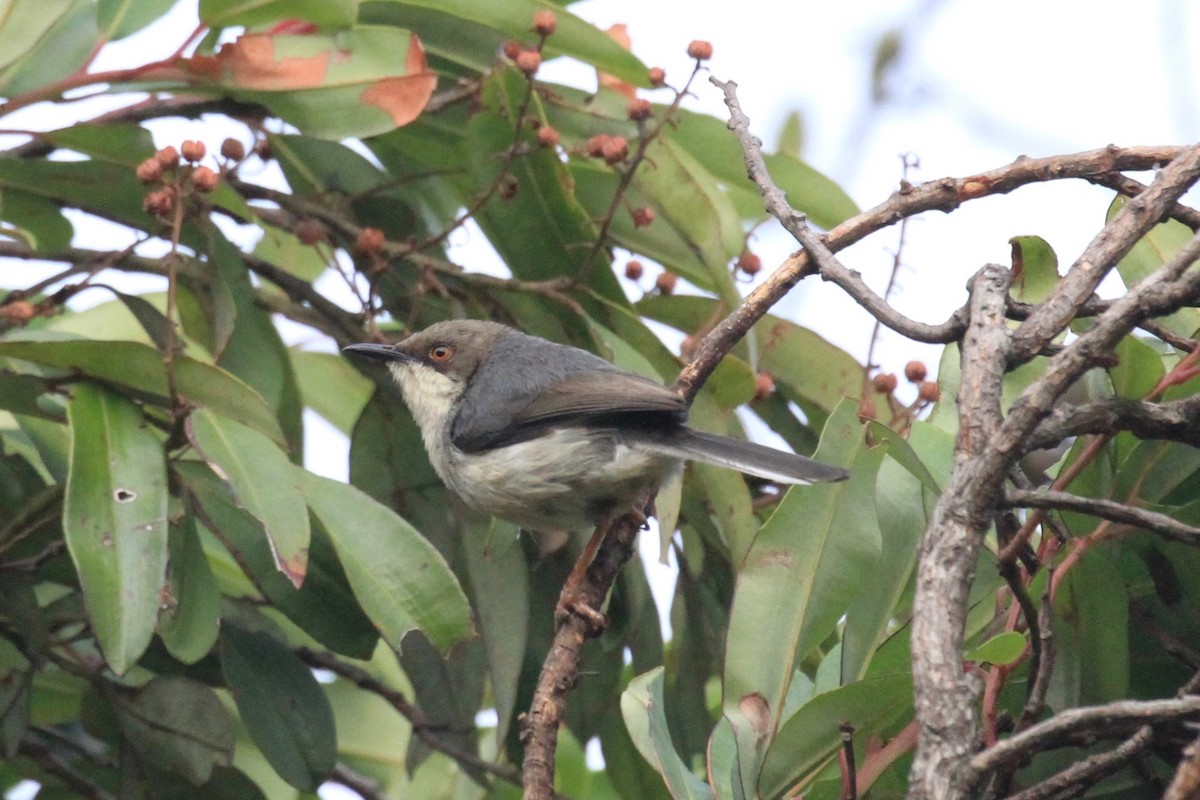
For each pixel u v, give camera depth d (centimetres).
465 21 1118
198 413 923
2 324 948
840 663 844
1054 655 747
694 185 1066
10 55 1014
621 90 1139
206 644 918
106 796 1077
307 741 1009
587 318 1069
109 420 908
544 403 1037
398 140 1148
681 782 765
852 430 839
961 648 633
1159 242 904
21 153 1073
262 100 1014
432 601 898
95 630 834
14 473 1038
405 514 1128
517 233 1095
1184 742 736
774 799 777
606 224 1035
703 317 1138
